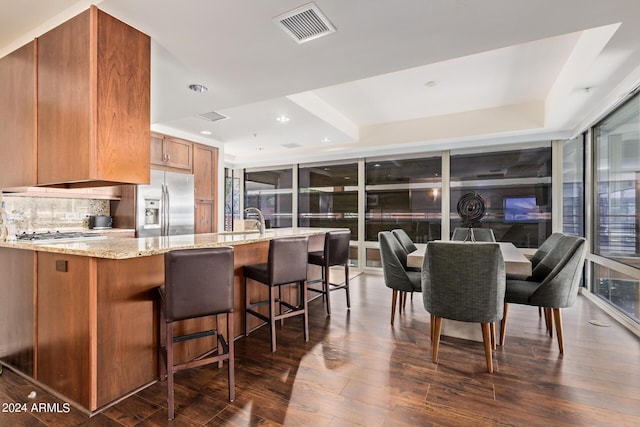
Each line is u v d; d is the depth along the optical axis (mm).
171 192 4395
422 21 1822
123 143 1932
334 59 2297
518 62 3025
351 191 6117
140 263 1989
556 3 1643
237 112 3783
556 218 4461
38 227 3480
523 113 4176
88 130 1804
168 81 2658
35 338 2072
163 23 1882
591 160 3902
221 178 5363
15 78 2260
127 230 3941
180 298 1739
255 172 7309
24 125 2195
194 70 2469
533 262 3439
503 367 2232
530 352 2473
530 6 1671
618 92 2867
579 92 2934
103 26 1832
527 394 1900
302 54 2223
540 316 3328
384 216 5816
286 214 6906
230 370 1857
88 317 1764
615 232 3342
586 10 1700
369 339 2748
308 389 1961
